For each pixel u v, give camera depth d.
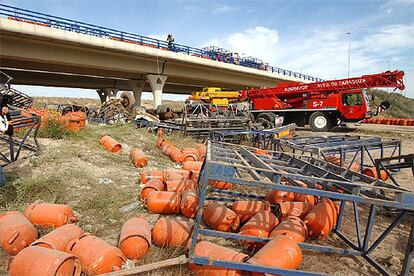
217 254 3.48
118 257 3.51
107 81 40.97
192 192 5.50
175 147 11.18
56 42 21.17
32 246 3.37
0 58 21.50
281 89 23.22
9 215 4.17
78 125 11.80
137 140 12.24
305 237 4.46
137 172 8.13
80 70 28.62
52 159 7.83
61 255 3.11
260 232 4.30
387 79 19.09
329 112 21.86
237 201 5.31
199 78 33.25
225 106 18.41
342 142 8.21
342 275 3.82
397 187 4.00
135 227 4.00
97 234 4.57
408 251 3.53
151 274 3.45
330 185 4.58
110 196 6.03
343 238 4.77
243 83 38.09
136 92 35.69
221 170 3.43
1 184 5.84
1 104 6.52
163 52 27.31
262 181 3.45
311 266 3.97
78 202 5.70
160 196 5.45
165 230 4.15
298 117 23.61
